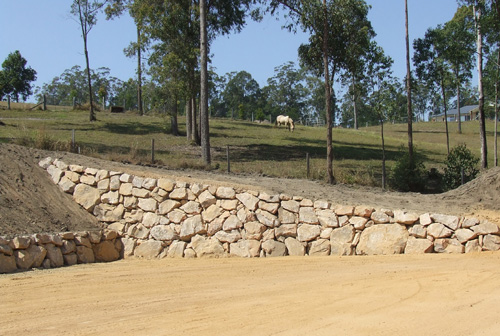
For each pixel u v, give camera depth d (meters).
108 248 14.66
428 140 58.41
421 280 9.18
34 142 21.05
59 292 9.78
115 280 10.92
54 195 15.75
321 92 104.25
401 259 11.57
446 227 12.09
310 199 14.23
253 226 13.79
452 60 29.62
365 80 26.11
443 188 23.92
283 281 10.05
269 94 113.25
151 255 14.62
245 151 35.81
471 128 73.62
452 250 11.90
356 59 24.23
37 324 7.61
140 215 15.10
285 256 13.24
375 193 17.69
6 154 16.70
